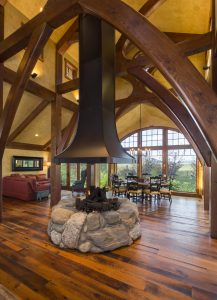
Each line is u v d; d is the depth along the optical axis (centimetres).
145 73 449
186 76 185
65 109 763
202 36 370
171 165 891
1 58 441
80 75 357
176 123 562
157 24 575
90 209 338
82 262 268
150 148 941
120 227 323
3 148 441
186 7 495
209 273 244
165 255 288
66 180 1027
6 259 274
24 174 855
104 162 302
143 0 512
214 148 172
